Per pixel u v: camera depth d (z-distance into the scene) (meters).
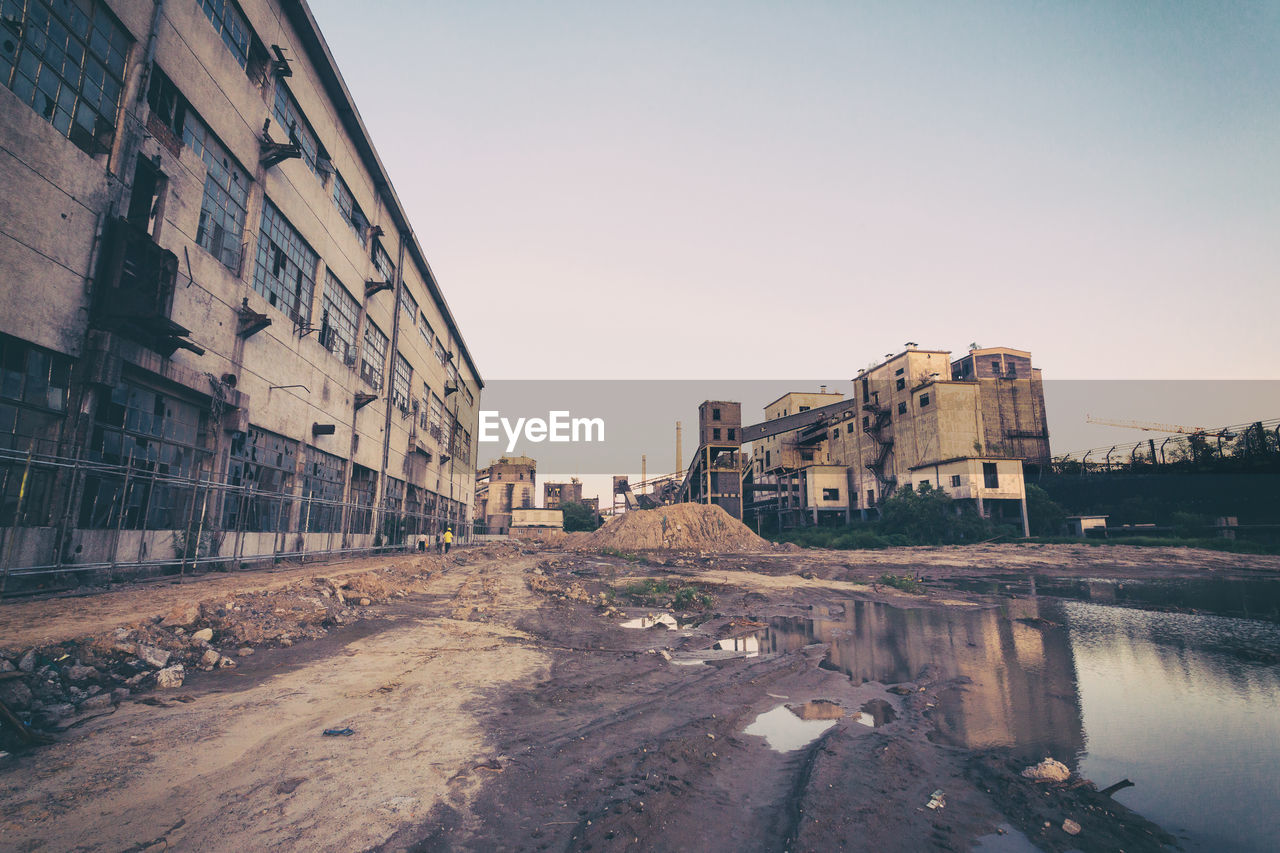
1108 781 5.00
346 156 25.09
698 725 6.12
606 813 4.11
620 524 54.16
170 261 12.87
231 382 16.36
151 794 3.99
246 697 6.20
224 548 16.16
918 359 58.44
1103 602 17.42
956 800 4.57
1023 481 52.53
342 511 24.91
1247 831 4.12
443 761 4.83
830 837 3.89
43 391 10.84
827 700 7.34
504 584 18.41
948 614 14.83
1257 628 12.88
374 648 8.88
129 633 6.96
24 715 5.06
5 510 10.17
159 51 13.52
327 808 3.94
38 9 10.66
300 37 20.69
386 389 31.34
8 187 9.94
